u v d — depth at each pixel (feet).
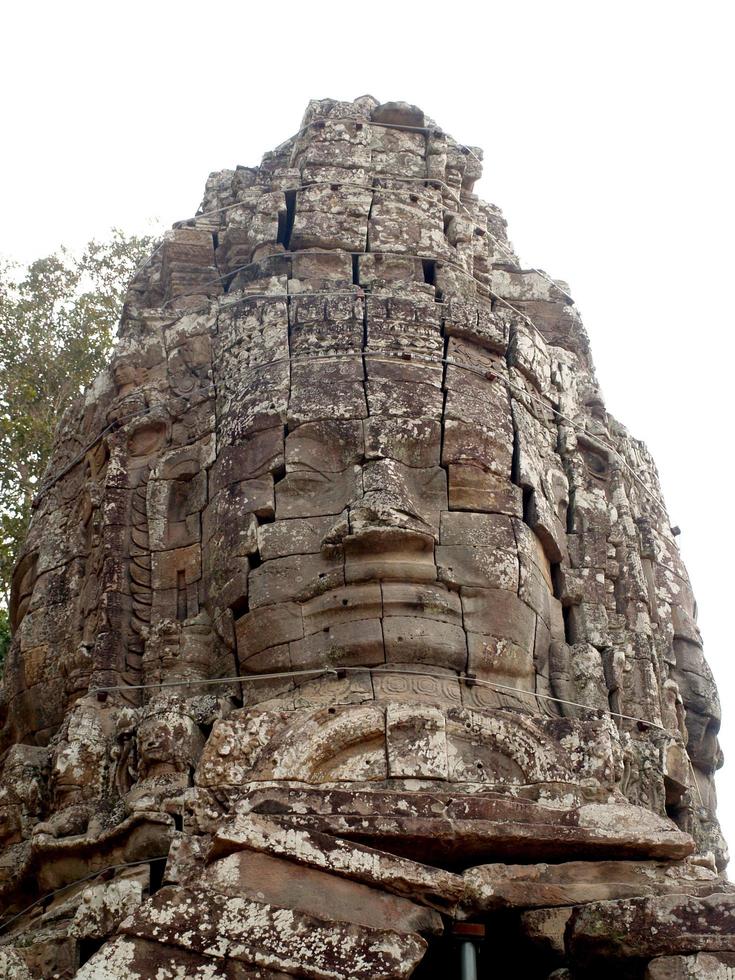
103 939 36.88
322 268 49.96
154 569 45.39
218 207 55.21
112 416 48.49
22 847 42.14
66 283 80.18
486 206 56.95
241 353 46.88
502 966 35.65
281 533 42.34
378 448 42.88
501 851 34.78
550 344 53.01
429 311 46.68
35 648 47.80
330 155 53.57
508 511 43.60
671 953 32.30
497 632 41.29
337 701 39.22
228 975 30.12
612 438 51.72
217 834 32.55
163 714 40.01
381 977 30.30
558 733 38.29
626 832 35.06
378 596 40.50
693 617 52.06
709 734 49.44
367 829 33.81
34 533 51.47
